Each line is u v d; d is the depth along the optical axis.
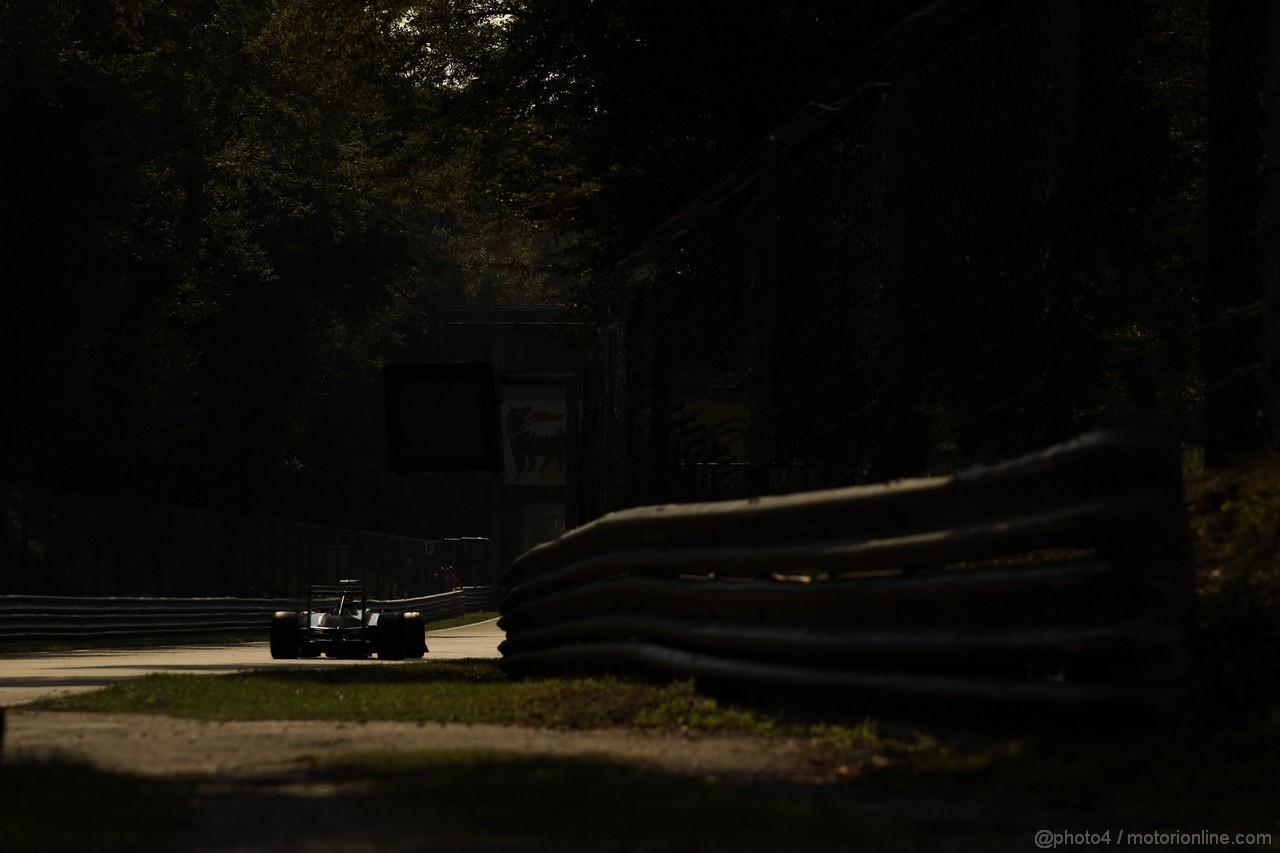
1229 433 24.66
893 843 13.96
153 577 105.69
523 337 190.50
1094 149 27.12
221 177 134.38
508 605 43.59
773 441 28.75
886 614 22.05
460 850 13.39
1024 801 16.80
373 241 167.50
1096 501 18.22
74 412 124.19
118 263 129.25
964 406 24.36
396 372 42.88
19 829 13.82
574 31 61.62
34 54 106.38
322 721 27.86
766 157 29.11
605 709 26.42
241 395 166.88
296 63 79.44
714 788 16.38
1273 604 19.31
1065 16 22.45
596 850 13.30
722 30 55.56
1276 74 23.81
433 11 74.94
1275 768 16.22
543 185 74.12
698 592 27.22
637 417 34.69
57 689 41.25
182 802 16.03
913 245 24.97
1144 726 18.20
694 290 32.66
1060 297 22.27
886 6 53.56
